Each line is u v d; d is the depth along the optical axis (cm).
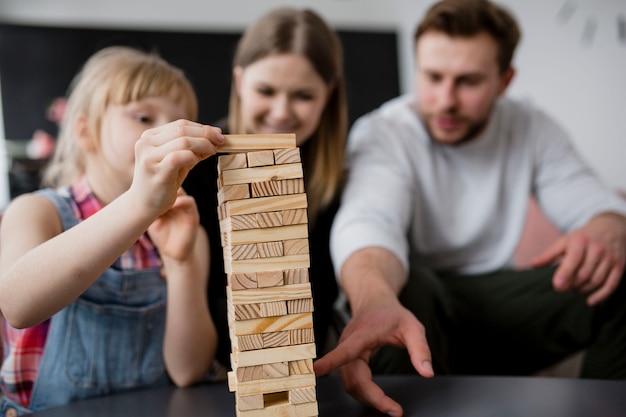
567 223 150
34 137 311
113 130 105
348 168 145
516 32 153
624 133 317
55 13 323
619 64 318
